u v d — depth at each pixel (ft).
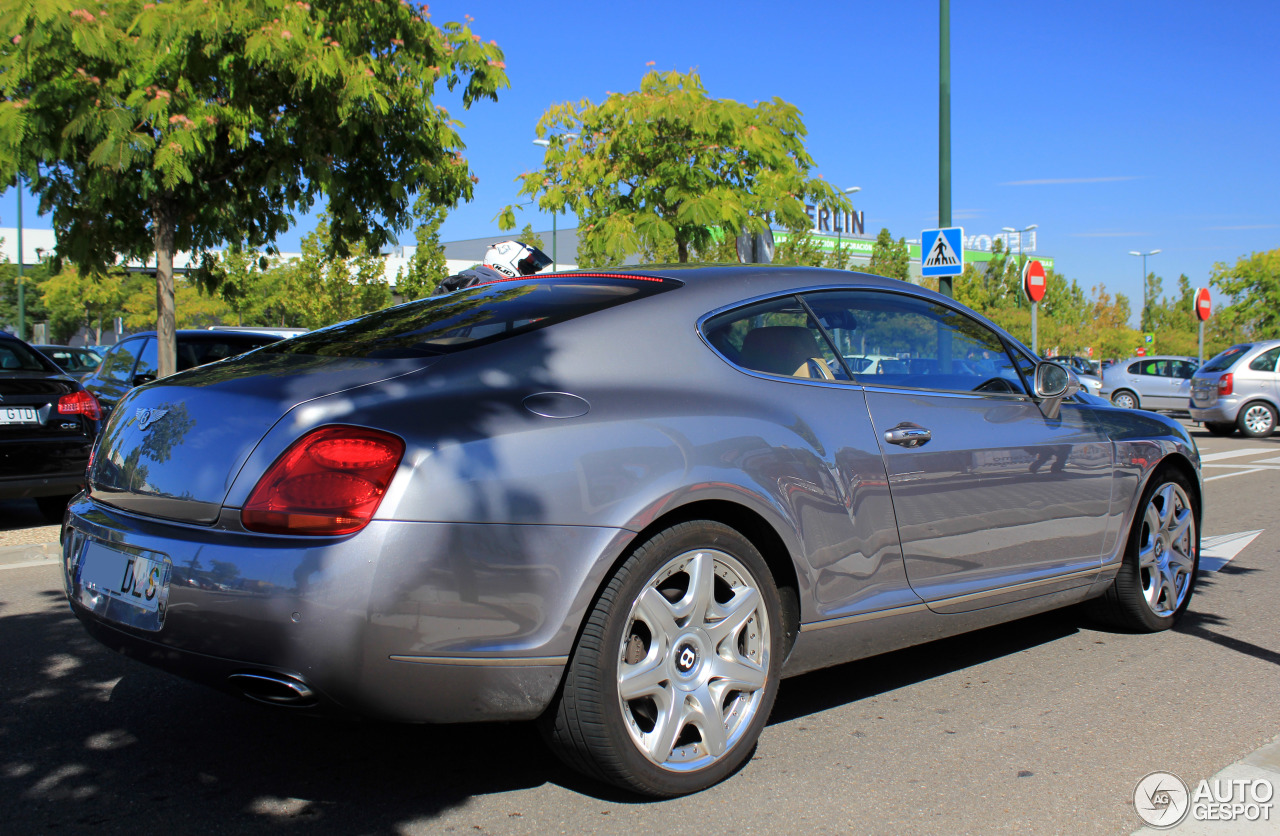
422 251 105.09
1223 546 22.75
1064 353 168.35
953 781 9.73
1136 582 14.70
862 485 10.61
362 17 28.73
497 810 9.00
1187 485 15.64
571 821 8.79
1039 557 12.88
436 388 8.58
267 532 7.97
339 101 27.55
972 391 12.61
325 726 11.10
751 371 10.36
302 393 8.57
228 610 7.88
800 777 9.78
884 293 12.24
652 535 8.96
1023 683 12.82
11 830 8.53
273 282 133.18
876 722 11.37
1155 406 75.41
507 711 8.38
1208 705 11.99
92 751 10.31
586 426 8.77
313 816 8.86
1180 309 203.10
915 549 11.18
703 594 9.25
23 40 24.20
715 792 9.43
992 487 12.04
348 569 7.70
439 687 8.05
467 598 8.00
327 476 7.89
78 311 145.28
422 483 7.93
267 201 31.83
